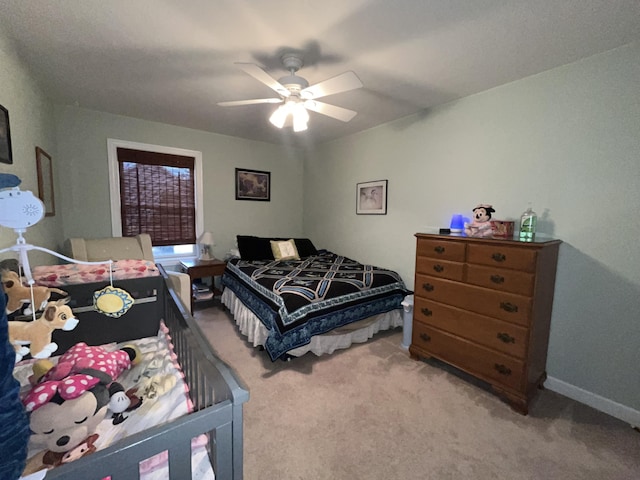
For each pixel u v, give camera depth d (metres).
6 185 0.89
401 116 3.11
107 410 1.08
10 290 1.10
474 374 2.06
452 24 1.54
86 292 1.77
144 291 1.95
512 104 2.25
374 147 3.53
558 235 2.04
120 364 1.34
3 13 1.46
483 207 2.23
